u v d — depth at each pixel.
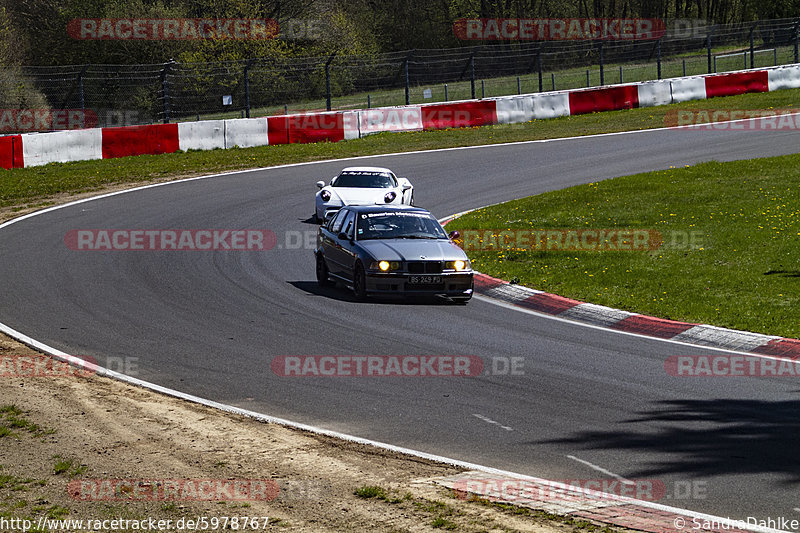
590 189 93.94
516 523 22.84
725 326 47.19
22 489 25.59
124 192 98.81
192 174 110.69
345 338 45.97
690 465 27.59
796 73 168.62
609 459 28.39
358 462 28.08
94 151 121.31
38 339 45.06
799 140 119.12
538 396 35.97
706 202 83.62
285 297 56.19
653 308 51.72
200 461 28.05
